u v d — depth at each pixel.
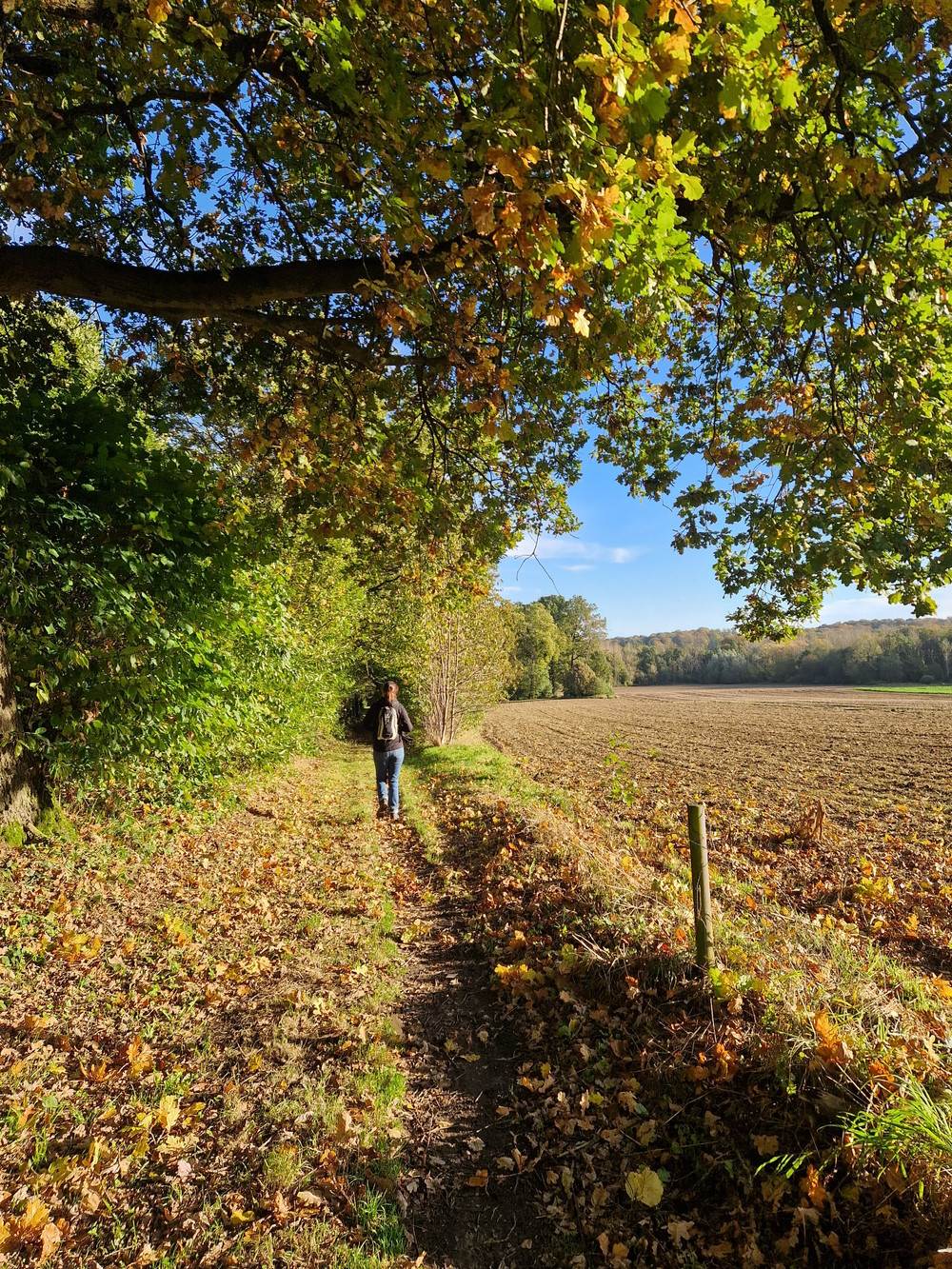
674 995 3.57
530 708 56.47
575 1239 2.51
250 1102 3.16
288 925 5.35
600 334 3.95
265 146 4.69
